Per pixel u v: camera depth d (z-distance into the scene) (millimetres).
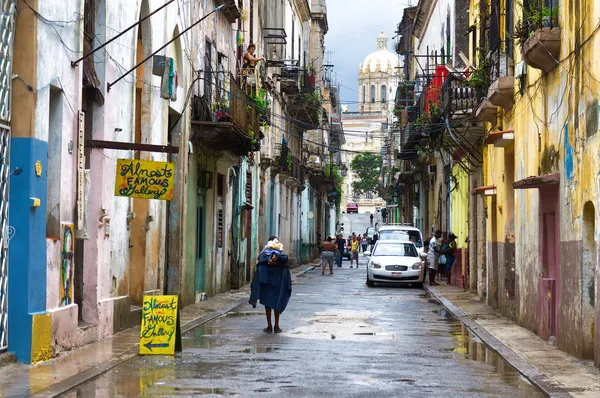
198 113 24250
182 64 22375
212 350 14367
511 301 20672
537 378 11688
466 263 32031
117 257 17031
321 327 18344
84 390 10453
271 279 17406
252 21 36281
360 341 15945
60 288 13516
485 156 25531
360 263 64125
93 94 15664
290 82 46312
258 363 12867
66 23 13469
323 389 10711
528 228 18406
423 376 11969
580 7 13773
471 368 12898
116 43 16672
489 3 24000
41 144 12500
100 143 14898
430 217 46875
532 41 15570
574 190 14195
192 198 24172
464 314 21688
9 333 12102
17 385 10516
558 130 15477
